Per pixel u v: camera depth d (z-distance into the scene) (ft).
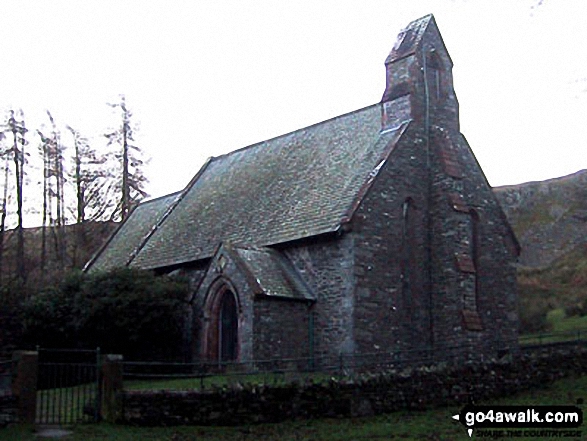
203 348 87.40
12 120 179.22
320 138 108.88
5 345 93.66
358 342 79.82
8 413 53.67
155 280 93.81
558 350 76.64
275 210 98.17
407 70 93.81
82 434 51.52
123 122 195.52
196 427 54.44
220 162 135.85
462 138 96.68
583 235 187.62
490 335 91.81
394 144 88.63
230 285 83.97
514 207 213.25
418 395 61.87
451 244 87.30
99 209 190.49
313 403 57.77
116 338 90.53
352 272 81.00
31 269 183.01
